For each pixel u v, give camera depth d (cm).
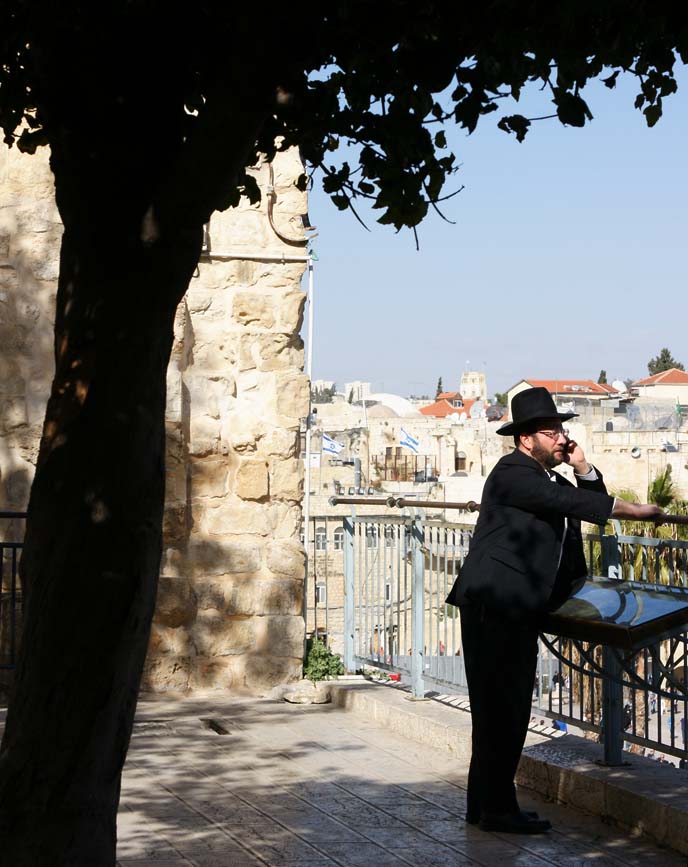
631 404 8144
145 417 352
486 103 434
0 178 957
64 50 359
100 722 348
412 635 831
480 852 538
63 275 362
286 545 994
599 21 424
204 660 969
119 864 517
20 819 345
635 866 516
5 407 948
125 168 355
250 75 340
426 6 414
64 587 345
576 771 607
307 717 853
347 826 579
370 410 9669
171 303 354
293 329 1009
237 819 590
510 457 575
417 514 823
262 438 998
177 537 972
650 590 546
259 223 1005
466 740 715
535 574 556
